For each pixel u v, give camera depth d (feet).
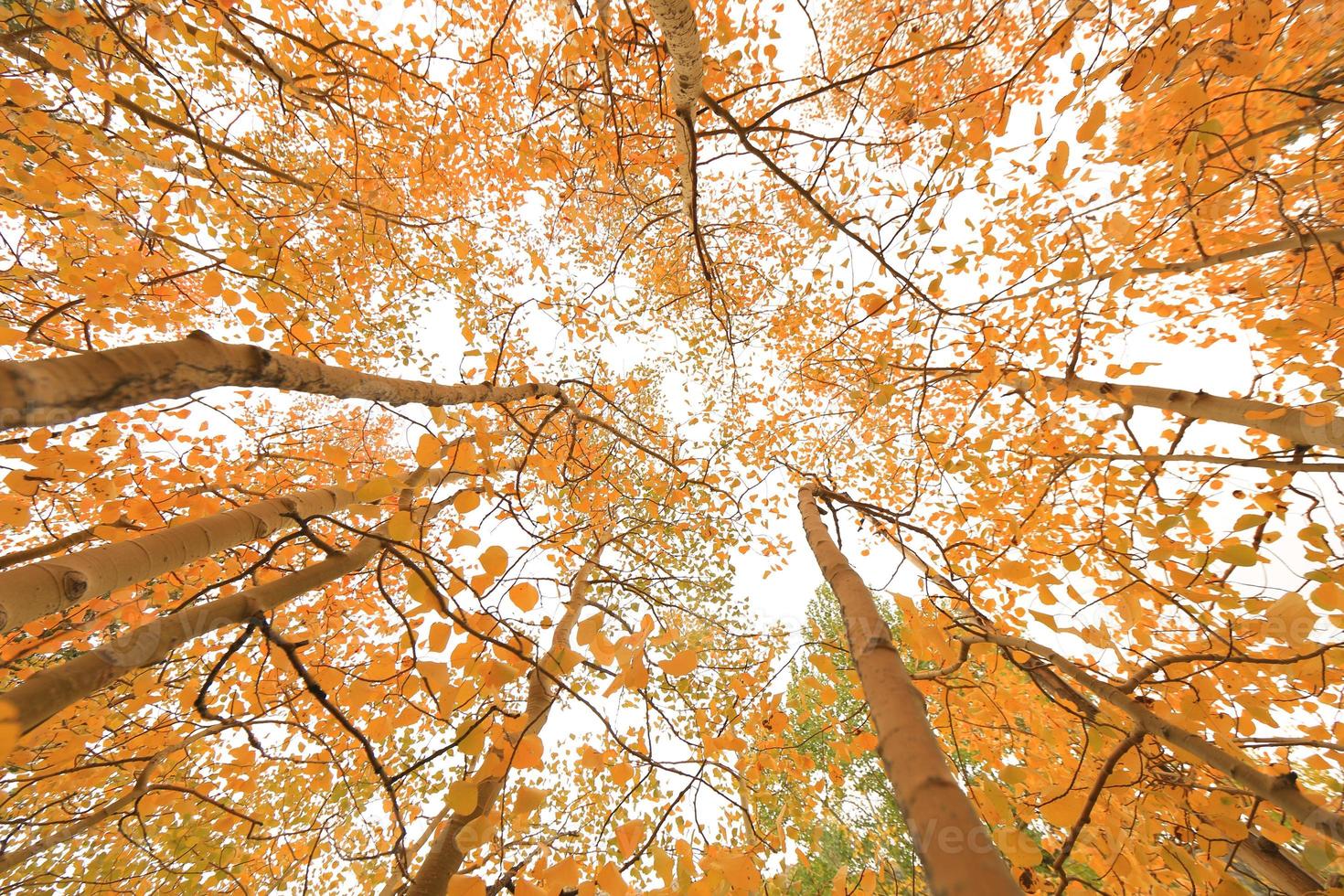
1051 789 7.83
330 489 11.00
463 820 7.27
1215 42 6.64
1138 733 6.22
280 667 6.88
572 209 15.56
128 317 10.15
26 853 6.47
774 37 11.02
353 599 12.76
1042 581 7.25
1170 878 7.30
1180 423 9.70
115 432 8.82
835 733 10.36
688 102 8.27
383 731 5.19
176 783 11.36
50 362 3.00
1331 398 8.25
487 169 16.87
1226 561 6.61
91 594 5.93
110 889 12.21
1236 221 11.91
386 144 14.89
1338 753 6.22
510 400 9.15
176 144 10.48
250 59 10.21
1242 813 6.22
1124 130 12.68
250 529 8.46
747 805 8.10
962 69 7.68
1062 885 6.37
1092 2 6.76
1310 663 6.45
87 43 9.62
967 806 3.17
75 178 8.64
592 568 15.40
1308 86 9.48
